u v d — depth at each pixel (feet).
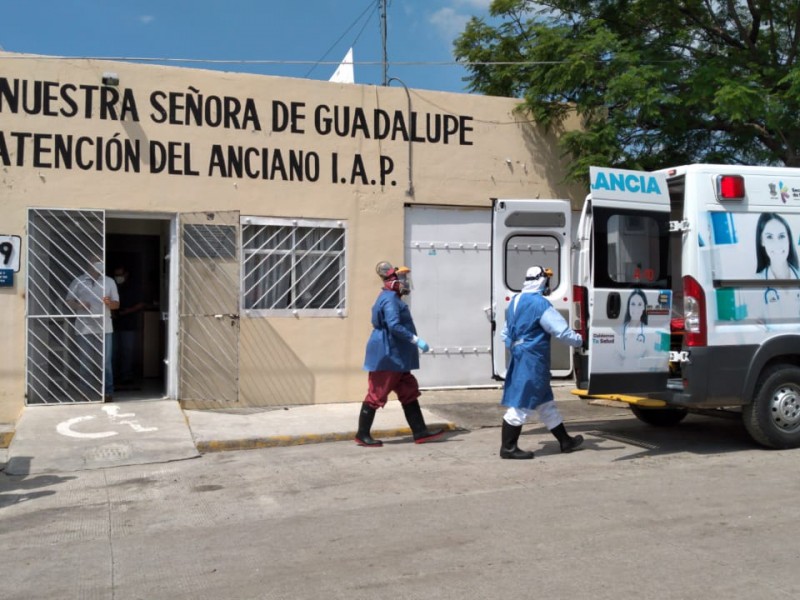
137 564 16.85
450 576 15.49
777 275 26.30
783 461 24.68
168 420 31.07
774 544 16.92
